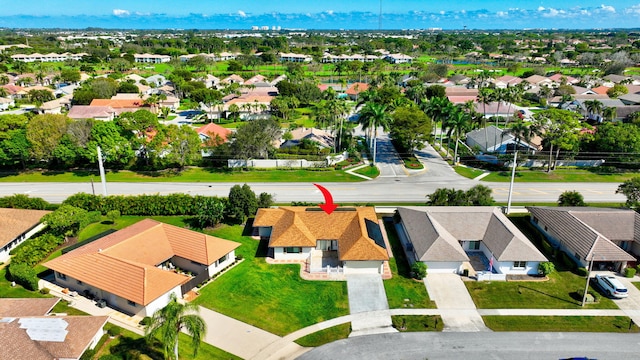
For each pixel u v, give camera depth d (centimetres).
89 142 7800
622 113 12088
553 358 3656
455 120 8850
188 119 13112
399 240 5794
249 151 8512
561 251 5291
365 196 7244
